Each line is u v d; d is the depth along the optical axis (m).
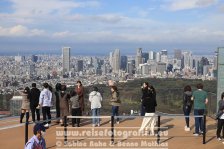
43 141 6.20
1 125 14.48
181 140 11.60
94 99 13.95
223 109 11.42
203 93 12.23
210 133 12.67
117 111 14.38
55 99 16.06
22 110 14.77
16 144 11.20
